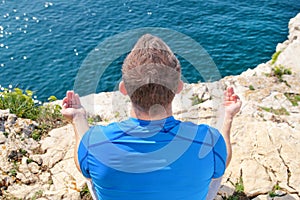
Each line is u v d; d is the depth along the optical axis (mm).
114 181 2232
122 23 21125
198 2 22719
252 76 9852
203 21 21234
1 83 16844
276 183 4555
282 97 8727
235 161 4867
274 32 20062
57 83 17000
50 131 5664
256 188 4480
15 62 17984
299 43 14156
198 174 2254
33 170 4875
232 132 5473
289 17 21359
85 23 20859
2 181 4629
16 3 22016
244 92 8992
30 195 4430
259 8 22188
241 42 19359
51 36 19781
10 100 6434
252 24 20781
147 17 21672
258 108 7844
